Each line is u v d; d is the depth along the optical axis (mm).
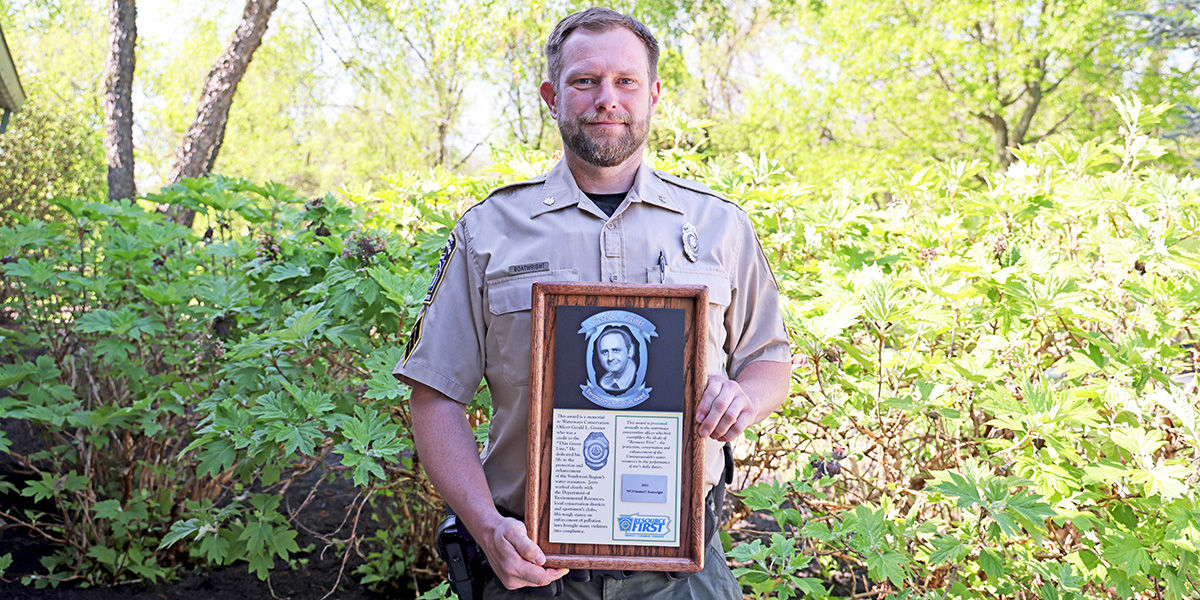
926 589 2645
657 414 1528
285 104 21453
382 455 2730
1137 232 2963
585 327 1535
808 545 2883
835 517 2777
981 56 15297
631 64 1641
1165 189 3068
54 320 4180
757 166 3729
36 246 4164
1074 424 2428
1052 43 14594
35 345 4066
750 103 17969
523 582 1509
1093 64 15289
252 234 3959
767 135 17344
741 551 2529
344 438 3070
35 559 3992
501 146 4102
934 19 15992
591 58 1632
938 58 15570
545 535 1522
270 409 2887
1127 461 2449
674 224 1697
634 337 1534
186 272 4066
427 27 12547
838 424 2682
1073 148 3645
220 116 9289
